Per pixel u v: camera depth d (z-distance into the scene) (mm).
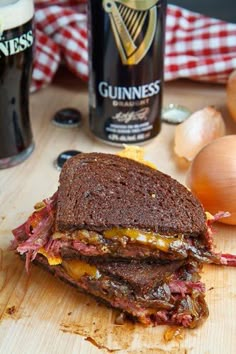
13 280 542
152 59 646
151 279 502
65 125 720
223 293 531
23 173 655
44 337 496
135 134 678
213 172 574
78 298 527
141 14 619
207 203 581
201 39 790
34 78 769
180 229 513
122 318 507
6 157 654
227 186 569
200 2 886
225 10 884
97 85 660
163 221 513
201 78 782
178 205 526
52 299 526
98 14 625
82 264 519
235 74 701
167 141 698
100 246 507
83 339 495
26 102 652
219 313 514
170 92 783
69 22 778
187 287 513
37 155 678
